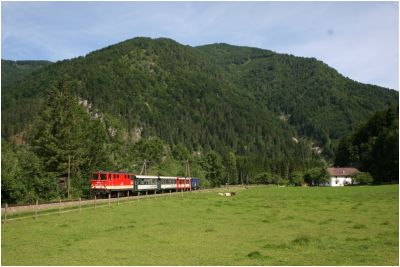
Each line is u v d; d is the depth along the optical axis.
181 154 171.12
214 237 30.31
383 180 150.88
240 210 51.94
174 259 22.75
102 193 71.50
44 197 65.31
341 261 22.00
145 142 142.75
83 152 81.50
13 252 24.83
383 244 27.12
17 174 59.19
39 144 77.81
